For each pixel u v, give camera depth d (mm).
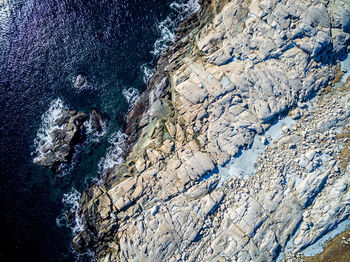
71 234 20953
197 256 18578
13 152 22219
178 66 22828
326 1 20734
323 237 18016
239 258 18109
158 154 20797
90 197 21328
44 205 21562
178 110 21719
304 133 19969
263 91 20781
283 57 21031
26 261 20656
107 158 22188
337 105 20156
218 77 21359
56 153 22094
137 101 22953
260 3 21672
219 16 22391
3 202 21359
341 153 19344
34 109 22906
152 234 19047
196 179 19906
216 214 19312
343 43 20500
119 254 19234
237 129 20609
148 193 20062
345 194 18234
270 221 18688
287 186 19328
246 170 20031
